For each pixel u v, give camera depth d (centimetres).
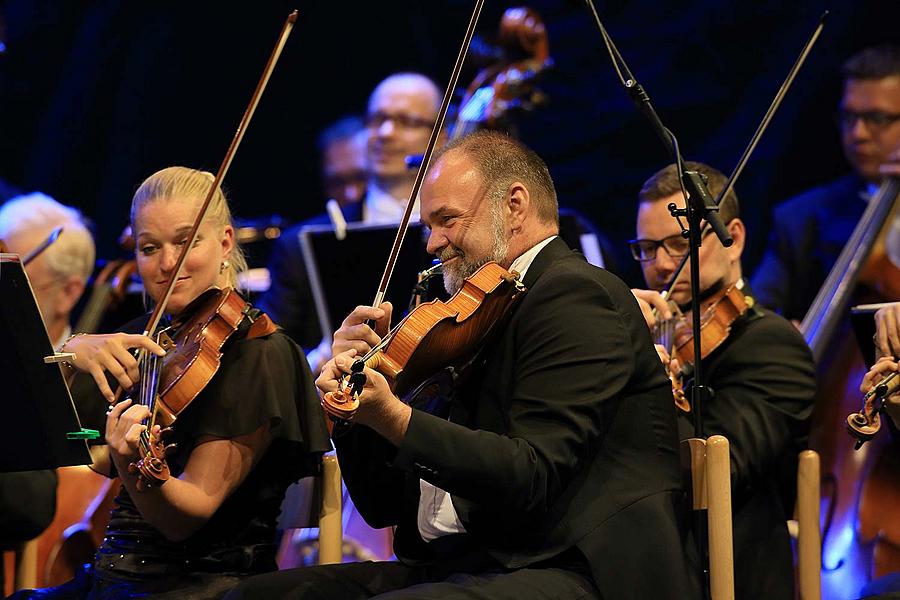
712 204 942
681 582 886
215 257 1016
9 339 828
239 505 989
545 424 879
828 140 2534
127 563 969
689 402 1121
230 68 2894
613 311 918
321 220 1920
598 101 2716
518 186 966
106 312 1487
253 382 962
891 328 982
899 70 1720
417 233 1548
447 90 970
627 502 902
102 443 1058
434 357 890
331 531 1063
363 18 2844
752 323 1144
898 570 1286
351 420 806
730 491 966
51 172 2875
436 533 955
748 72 2631
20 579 1173
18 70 2884
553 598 863
